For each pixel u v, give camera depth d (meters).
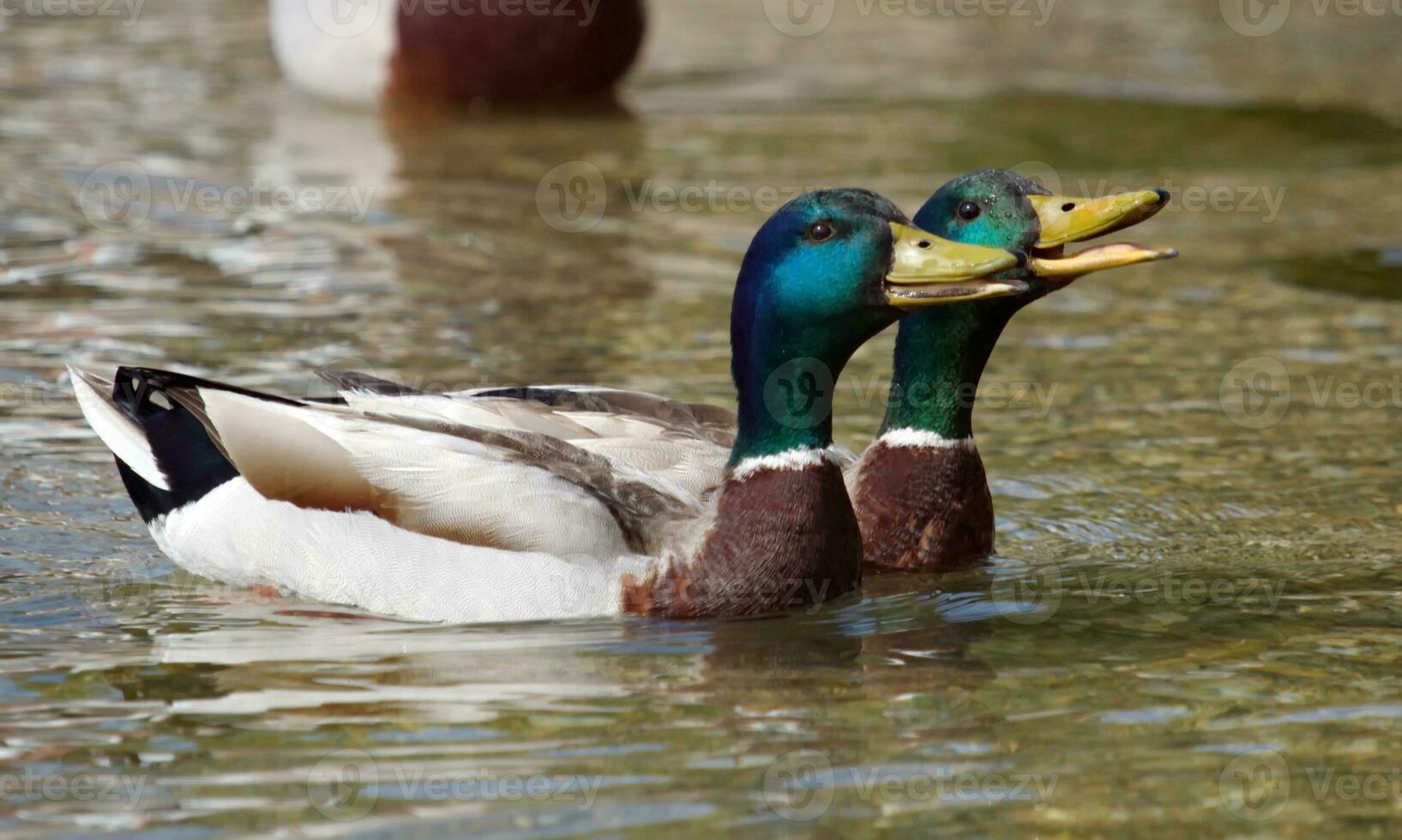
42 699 9.01
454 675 9.35
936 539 11.22
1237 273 18.39
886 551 11.21
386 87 23.58
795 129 23.83
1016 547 11.67
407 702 9.01
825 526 10.34
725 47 29.73
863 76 27.47
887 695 9.22
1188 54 29.62
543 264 17.72
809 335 10.19
